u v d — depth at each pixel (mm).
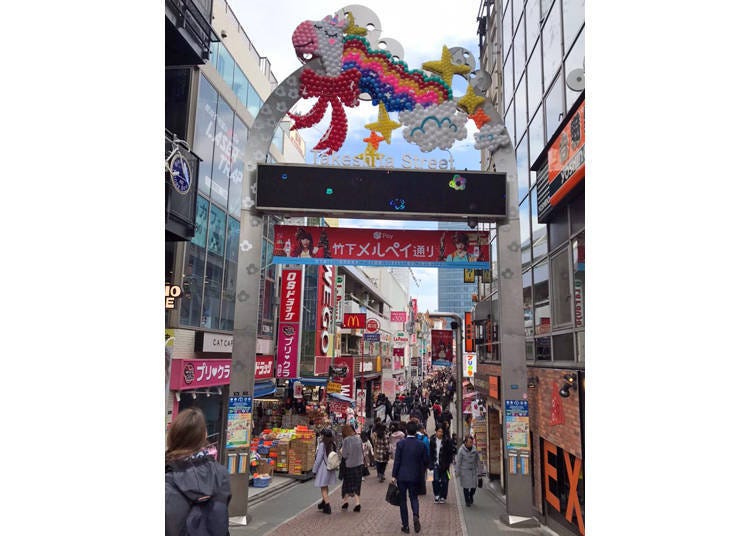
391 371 48125
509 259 8969
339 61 9023
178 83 11969
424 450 7891
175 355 11016
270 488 11914
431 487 13375
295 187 8859
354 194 8883
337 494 11859
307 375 23484
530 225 11094
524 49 12023
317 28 9047
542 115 10188
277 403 19234
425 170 8984
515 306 8844
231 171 14633
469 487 10289
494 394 12805
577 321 7801
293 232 9469
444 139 9062
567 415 7082
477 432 15844
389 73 9125
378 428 14320
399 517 8930
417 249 9445
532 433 9391
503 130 9234
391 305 52562
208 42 11938
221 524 2844
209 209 13023
